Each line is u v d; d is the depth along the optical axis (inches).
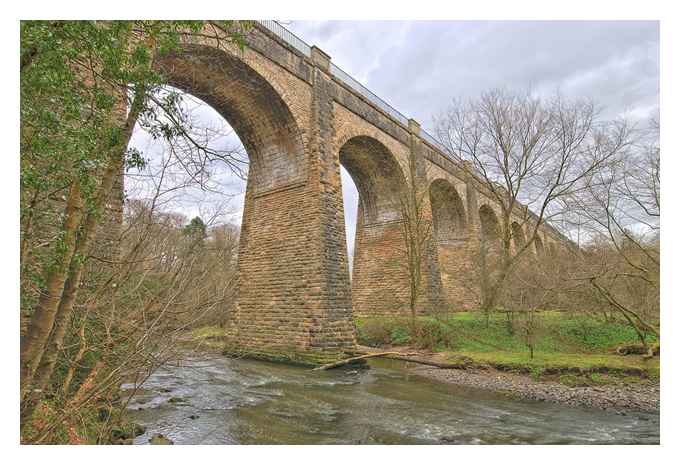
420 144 960.3
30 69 159.5
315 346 535.2
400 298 863.1
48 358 171.9
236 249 665.6
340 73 757.3
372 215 956.0
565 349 575.5
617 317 649.0
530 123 753.6
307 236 587.2
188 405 342.3
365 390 410.9
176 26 213.9
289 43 621.6
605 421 311.0
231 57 508.7
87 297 215.0
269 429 283.3
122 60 191.6
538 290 618.5
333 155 654.5
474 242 1122.7
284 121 616.4
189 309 238.2
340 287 586.6
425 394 395.9
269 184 658.2
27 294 191.0
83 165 175.8
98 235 255.3
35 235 181.2
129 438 240.7
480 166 807.7
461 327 670.5
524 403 363.6
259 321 607.8
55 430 180.7
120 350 209.0
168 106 209.5
